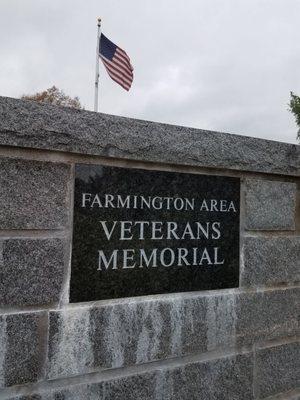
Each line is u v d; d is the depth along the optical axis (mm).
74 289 2775
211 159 3295
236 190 3529
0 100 2480
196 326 3268
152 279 3082
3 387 2531
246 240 3578
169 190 3174
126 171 2990
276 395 3725
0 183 2541
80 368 2770
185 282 3234
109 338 2879
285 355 3795
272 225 3727
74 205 2791
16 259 2582
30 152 2645
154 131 3033
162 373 3102
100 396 2842
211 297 3354
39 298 2648
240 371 3504
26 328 2605
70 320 2744
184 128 3172
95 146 2793
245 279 3559
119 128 2889
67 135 2693
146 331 3029
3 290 2539
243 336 3527
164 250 3143
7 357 2545
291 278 3848
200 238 3320
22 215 2602
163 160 3068
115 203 2939
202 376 3291
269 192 3715
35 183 2650
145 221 3061
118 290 2938
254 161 3535
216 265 3402
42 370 2648
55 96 34969
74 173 2797
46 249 2680
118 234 2947
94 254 2852
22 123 2543
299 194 3955
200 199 3324
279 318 3760
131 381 2967
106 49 15602
